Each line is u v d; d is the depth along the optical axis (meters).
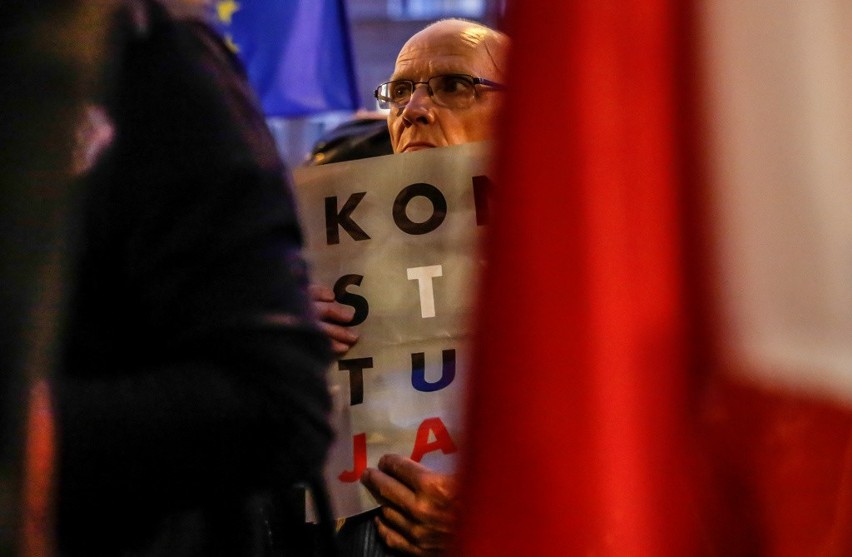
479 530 1.31
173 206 2.04
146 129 2.05
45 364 1.34
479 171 3.80
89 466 1.93
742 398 1.33
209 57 2.20
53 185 1.38
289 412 2.04
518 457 1.29
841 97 1.27
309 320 2.12
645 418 1.29
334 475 3.63
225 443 2.01
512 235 1.31
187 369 2.02
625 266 1.29
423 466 3.48
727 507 1.36
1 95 1.40
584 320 1.28
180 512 2.16
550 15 1.30
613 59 1.30
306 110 6.76
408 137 4.25
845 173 1.26
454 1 17.16
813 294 1.27
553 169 1.29
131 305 2.08
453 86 4.21
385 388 3.69
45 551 1.40
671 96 1.30
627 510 1.29
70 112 1.42
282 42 6.70
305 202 3.89
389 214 3.83
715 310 1.30
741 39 1.28
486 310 1.32
